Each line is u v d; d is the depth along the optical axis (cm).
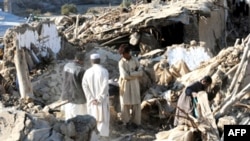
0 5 6066
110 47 1952
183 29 2014
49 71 1488
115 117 1214
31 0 6519
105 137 1104
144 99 1258
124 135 1135
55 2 6788
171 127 1169
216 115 1055
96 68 1075
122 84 1159
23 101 1250
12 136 902
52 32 1667
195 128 1013
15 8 6184
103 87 1071
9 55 1483
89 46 1764
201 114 1023
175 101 1212
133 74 1149
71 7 5706
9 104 1213
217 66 1252
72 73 1089
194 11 1945
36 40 1567
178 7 1980
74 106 1099
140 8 2238
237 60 1210
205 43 1936
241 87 1113
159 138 1038
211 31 2189
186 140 997
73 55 1736
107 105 1085
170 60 1552
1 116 944
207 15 1989
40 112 1088
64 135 939
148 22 1870
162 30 1998
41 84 1399
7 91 1354
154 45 1916
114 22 2109
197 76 1266
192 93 1031
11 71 1455
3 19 2609
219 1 2377
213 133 993
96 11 5266
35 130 913
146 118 1231
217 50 2255
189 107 1030
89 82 1069
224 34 2447
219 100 1116
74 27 2338
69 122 957
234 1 2947
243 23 2823
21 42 1466
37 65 1545
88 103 1077
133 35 1914
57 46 1700
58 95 1353
